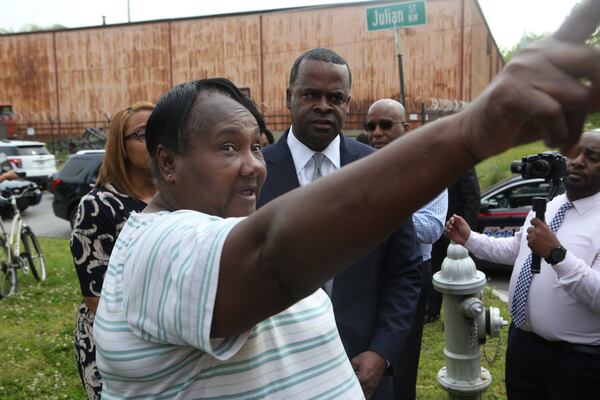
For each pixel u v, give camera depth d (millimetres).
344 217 707
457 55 23875
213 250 821
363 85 25375
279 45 26750
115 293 1008
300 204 736
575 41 577
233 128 1041
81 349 2383
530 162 2658
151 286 894
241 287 801
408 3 6938
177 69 28578
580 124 568
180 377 972
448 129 661
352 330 2213
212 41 27797
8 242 6758
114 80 29656
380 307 2324
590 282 2316
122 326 972
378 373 2143
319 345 1133
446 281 3402
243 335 917
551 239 2383
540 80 562
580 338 2502
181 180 1071
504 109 585
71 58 30109
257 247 787
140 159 2359
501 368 4461
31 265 7109
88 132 26766
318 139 2371
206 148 1041
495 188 7363
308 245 728
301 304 1149
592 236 2490
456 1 23562
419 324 3383
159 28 28562
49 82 30609
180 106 1050
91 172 10281
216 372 976
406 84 24578
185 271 841
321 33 26062
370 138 4086
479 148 634
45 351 4969
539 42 595
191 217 947
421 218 3238
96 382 2342
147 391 991
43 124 30797
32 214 14023
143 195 2439
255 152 1111
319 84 2346
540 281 2590
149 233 954
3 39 30875
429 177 672
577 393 2549
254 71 27328
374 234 710
